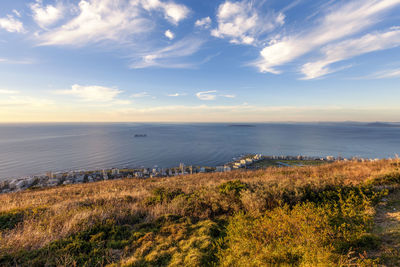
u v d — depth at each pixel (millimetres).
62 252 4586
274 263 3605
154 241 5164
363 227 4441
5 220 6688
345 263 3221
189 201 7746
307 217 4734
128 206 7910
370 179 8570
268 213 5527
